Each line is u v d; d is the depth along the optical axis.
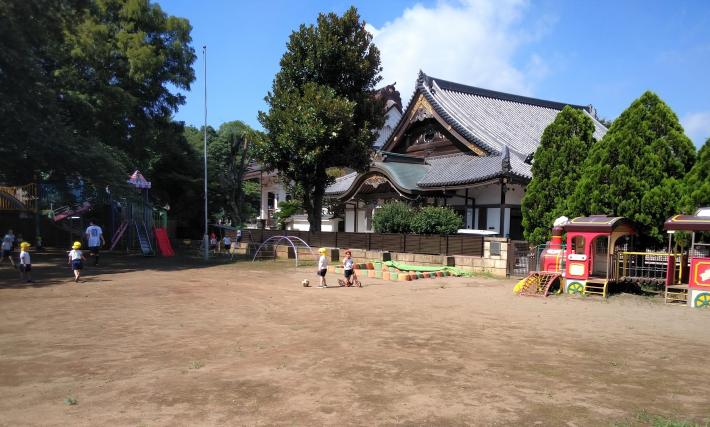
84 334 9.05
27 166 23.94
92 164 24.47
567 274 14.27
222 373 6.60
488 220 26.03
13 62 19.48
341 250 25.45
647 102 15.31
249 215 49.47
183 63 33.84
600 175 15.70
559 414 5.14
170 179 39.03
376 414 5.12
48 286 15.61
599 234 13.88
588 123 18.38
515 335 8.97
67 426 4.83
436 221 22.25
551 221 17.92
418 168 29.48
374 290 15.15
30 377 6.46
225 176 40.22
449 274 18.84
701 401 5.57
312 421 4.94
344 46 24.56
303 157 23.47
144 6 31.64
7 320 10.32
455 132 28.91
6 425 4.86
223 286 16.03
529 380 6.31
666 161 14.90
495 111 34.12
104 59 28.28
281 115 23.95
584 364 7.08
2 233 33.41
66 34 25.42
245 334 9.05
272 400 5.55
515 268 18.55
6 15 19.69
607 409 5.29
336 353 7.64
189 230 41.03
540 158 18.83
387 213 24.20
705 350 7.94
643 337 8.86
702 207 12.70
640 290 14.48
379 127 26.67
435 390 5.89
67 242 33.53
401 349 7.90
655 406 5.40
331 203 35.66
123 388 6.00
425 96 30.58
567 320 10.43
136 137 32.25
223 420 4.97
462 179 24.81
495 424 4.87
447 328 9.57
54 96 22.61
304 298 13.52
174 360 7.28
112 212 32.88
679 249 14.84
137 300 13.04
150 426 4.83
